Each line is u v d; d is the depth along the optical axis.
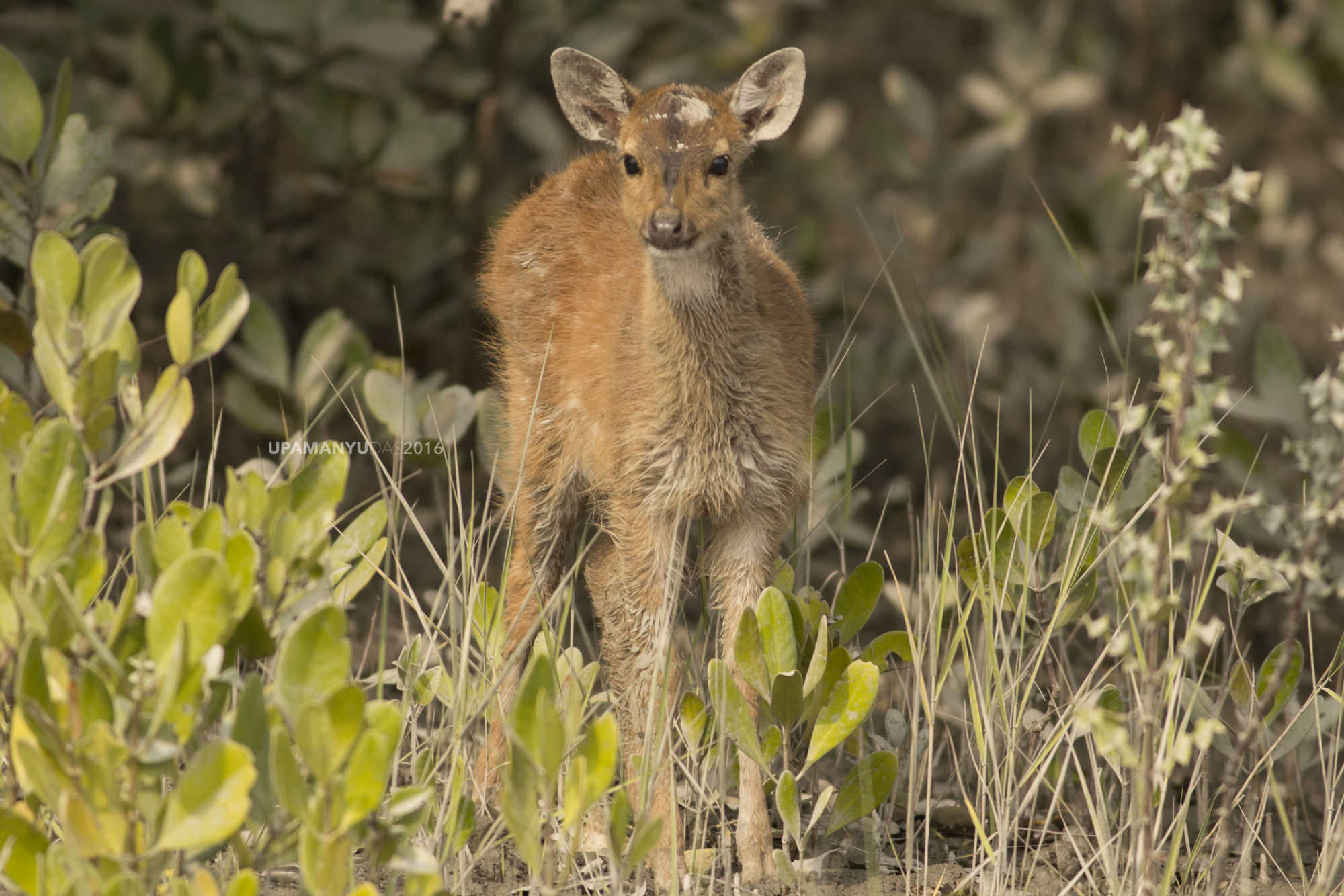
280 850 5.74
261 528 6.14
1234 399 11.27
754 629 7.47
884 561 12.82
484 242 12.25
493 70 13.48
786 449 8.91
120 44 12.53
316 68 12.46
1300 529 6.27
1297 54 14.12
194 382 13.51
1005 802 7.51
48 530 5.67
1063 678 8.45
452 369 14.19
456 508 12.16
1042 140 17.12
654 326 8.77
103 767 5.23
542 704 5.77
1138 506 8.38
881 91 19.39
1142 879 6.41
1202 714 7.94
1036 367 13.90
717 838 8.48
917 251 15.36
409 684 7.77
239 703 5.57
